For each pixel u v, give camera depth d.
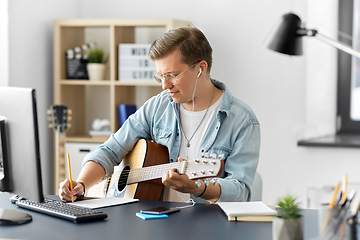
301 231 1.03
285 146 3.24
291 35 2.15
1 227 1.20
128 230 1.19
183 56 1.61
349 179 3.03
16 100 1.27
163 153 1.83
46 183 3.29
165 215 1.32
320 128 3.19
